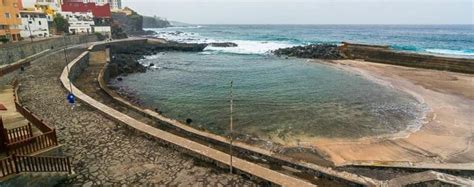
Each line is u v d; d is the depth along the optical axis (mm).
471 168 12312
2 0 43281
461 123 18656
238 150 14086
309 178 11570
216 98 25844
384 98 24844
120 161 11984
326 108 22406
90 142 13617
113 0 154625
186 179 10852
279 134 17328
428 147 15164
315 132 17562
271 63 47625
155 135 14008
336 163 13344
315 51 55906
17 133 10672
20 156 9234
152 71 40375
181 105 23797
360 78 33750
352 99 24719
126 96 26125
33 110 17734
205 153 12383
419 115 20344
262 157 13305
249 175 10984
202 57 57219
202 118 20516
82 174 10953
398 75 35469
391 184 9859
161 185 10422
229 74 37906
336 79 33312
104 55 44375
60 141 13594
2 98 18891
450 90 27594
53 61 34188
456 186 8977
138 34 121375
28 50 35906
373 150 14891
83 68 35188
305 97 25656
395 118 19828
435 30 155125
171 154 12750
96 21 86875
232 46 75688
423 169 12430
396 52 44688
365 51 49469
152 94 27453
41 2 83438
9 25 44906
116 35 84500
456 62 37469
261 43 82500
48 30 62438
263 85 30875
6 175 8977
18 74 27125
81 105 18953
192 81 33562
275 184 10344
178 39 103312
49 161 10055
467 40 83125
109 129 15211
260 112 21688
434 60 39656
